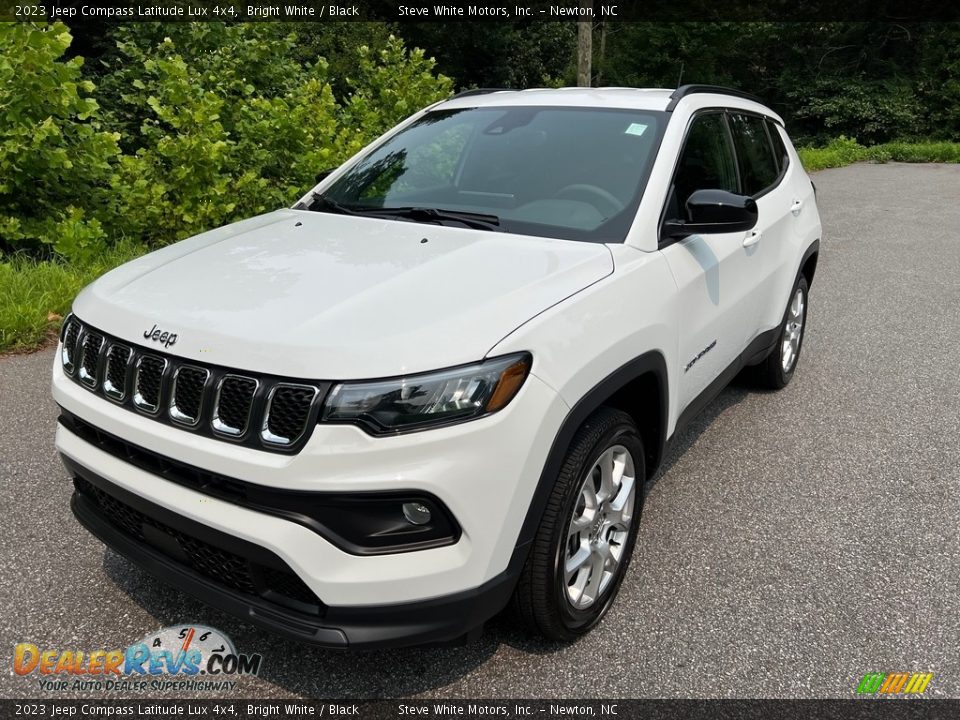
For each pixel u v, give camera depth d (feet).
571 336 8.09
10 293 18.99
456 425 7.12
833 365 18.98
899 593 10.22
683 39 97.71
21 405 15.01
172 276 9.04
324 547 7.03
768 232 13.88
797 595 10.13
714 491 12.80
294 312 7.77
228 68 30.25
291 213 11.89
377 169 12.58
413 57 34.47
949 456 14.20
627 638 9.29
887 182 57.52
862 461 13.94
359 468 6.94
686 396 11.25
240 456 7.13
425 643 7.45
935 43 97.76
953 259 31.19
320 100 29.30
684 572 10.58
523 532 7.78
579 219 10.34
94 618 9.37
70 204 23.24
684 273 10.46
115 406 8.12
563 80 94.89
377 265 8.90
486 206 10.92
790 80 104.83
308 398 7.00
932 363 19.15
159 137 26.43
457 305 7.82
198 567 7.97
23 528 11.05
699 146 12.07
